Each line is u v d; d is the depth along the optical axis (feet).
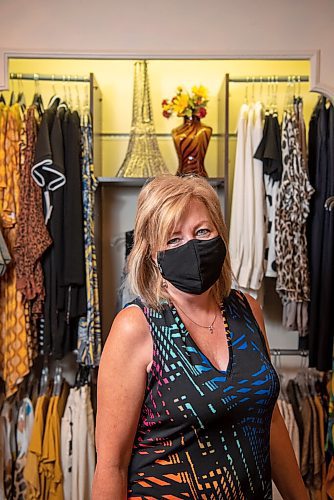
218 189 9.73
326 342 8.63
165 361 3.88
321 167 8.70
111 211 10.03
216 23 7.98
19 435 8.80
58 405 8.80
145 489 3.91
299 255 8.55
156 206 4.04
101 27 7.96
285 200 8.56
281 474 4.70
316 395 9.20
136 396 3.92
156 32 7.97
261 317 4.63
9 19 7.93
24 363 8.44
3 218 8.45
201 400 3.78
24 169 8.39
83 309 8.54
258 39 8.00
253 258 8.61
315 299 8.69
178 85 9.98
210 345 4.06
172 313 4.02
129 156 9.35
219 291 4.36
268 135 8.61
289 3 7.98
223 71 10.02
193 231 4.03
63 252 8.46
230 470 3.84
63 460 8.61
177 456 3.86
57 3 7.95
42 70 9.94
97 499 3.87
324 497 8.91
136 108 9.49
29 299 8.37
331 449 8.28
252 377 3.94
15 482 8.77
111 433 3.89
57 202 8.41
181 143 8.93
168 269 4.00
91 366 8.52
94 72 9.96
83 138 8.70
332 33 7.99
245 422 3.89
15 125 8.55
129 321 3.96
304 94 10.02
